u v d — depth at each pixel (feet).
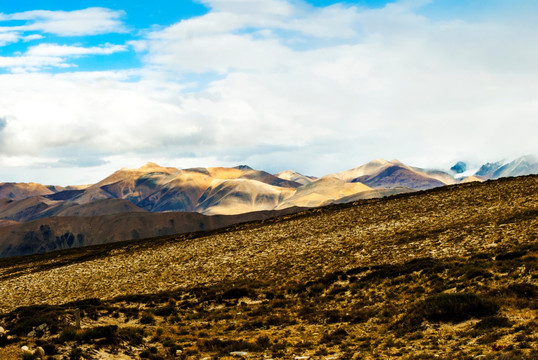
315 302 128.88
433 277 123.03
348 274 148.77
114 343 92.63
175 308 141.59
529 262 113.29
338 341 88.74
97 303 152.25
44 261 382.01
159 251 274.57
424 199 268.41
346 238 205.87
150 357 88.12
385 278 135.64
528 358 61.67
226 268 196.44
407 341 82.84
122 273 227.40
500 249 134.62
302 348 87.56
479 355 67.92
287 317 117.08
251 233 273.33
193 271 203.00
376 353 77.46
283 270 173.47
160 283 192.13
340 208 325.21
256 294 146.51
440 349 74.59
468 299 90.48
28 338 92.22
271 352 86.79
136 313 133.08
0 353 79.10
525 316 82.64
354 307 115.55
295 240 226.17
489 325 81.35
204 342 97.91
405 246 168.45
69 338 91.71
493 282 106.32
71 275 248.73
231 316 126.93
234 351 90.33
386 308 106.73
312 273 160.86
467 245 149.18
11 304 202.90
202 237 319.06
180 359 86.74
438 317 90.68
